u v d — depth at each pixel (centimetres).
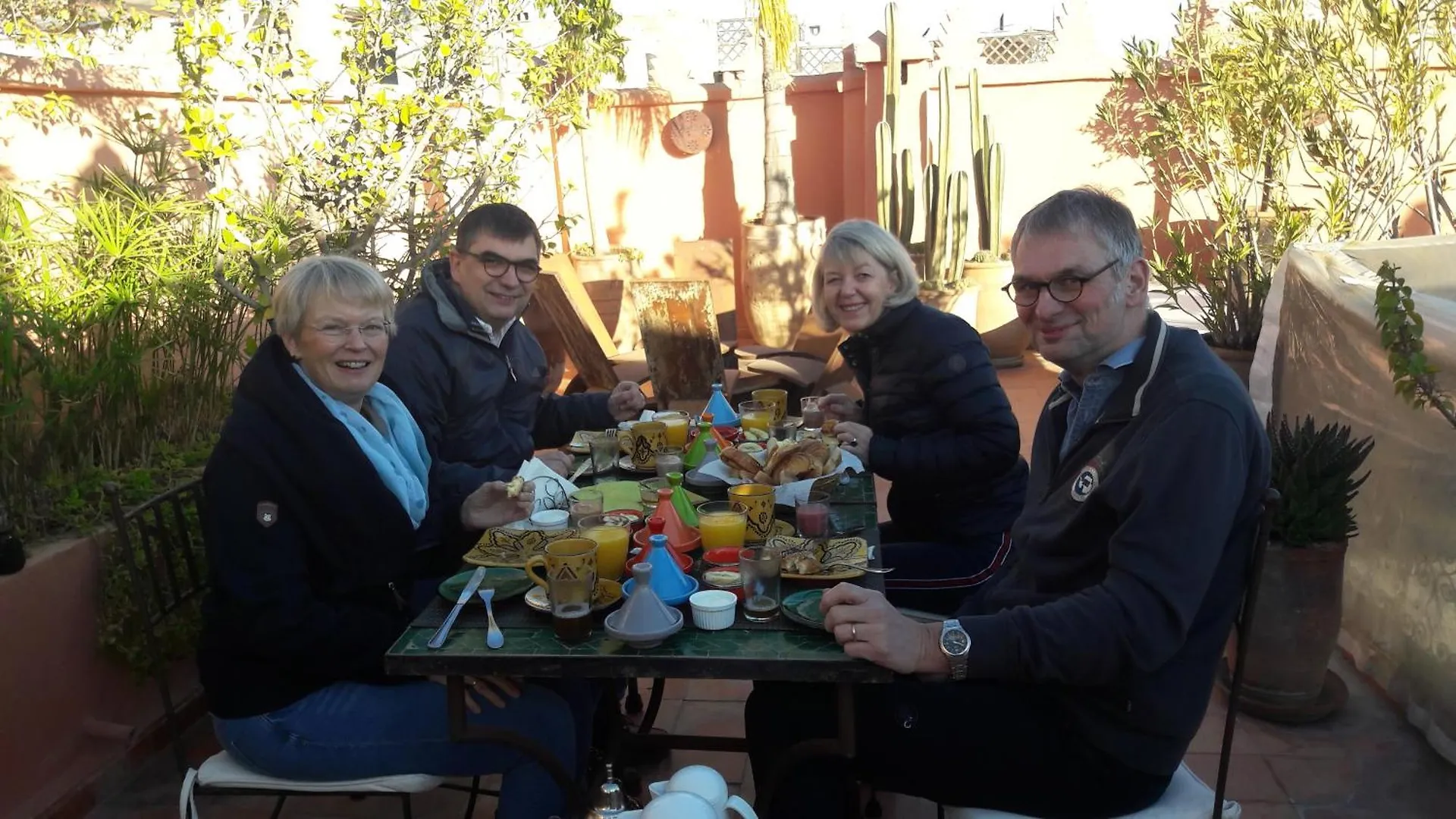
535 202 851
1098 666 170
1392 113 593
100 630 282
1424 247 391
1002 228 866
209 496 200
